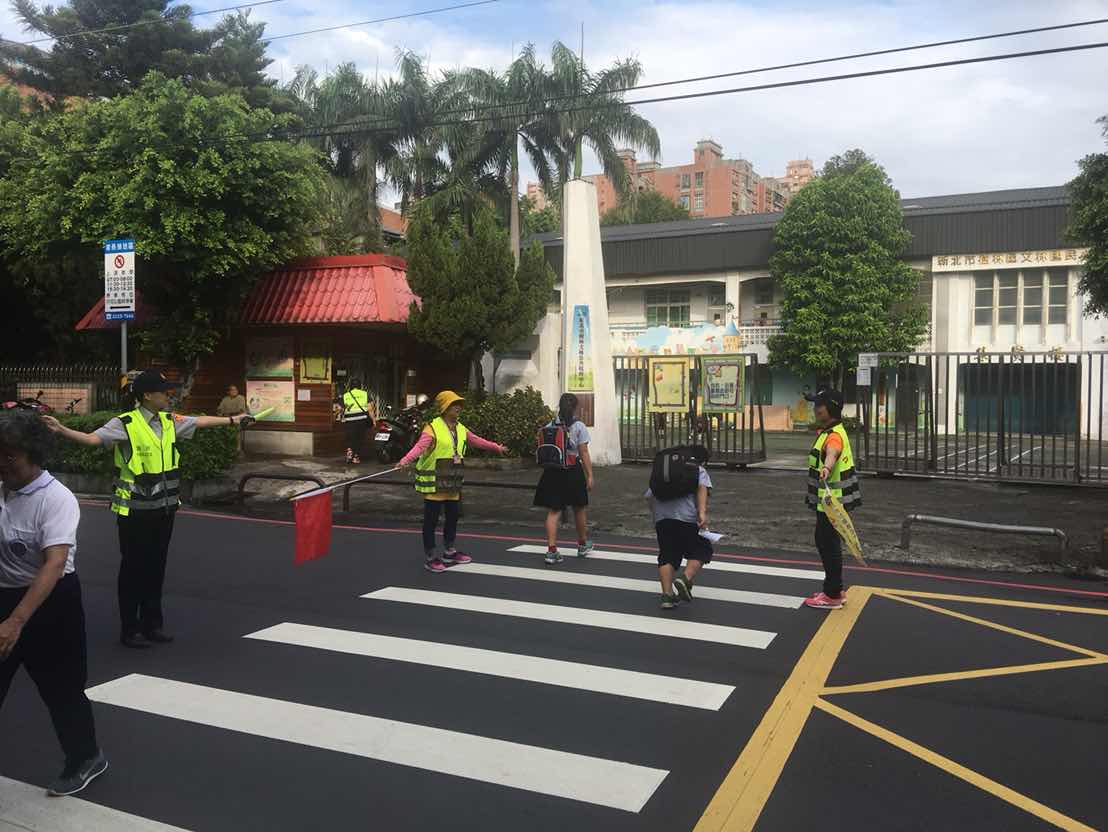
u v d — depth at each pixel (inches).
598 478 612.1
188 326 683.4
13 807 143.5
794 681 206.5
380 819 139.9
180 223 596.1
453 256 670.5
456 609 273.6
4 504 139.2
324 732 175.6
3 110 877.8
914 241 1237.7
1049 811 142.9
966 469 606.9
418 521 459.2
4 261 884.0
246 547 381.7
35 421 138.3
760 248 1316.4
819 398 278.1
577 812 142.5
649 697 195.8
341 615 266.7
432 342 676.7
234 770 158.2
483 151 1029.8
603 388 695.1
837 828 136.9
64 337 904.9
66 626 145.3
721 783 152.9
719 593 296.8
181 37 964.6
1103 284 721.6
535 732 175.8
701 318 1433.3
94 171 621.6
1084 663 221.6
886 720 182.7
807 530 424.8
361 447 715.4
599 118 982.4
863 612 272.4
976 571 339.6
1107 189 685.9
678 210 2014.0
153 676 210.1
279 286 718.5
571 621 259.3
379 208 1088.2
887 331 1154.0
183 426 243.0
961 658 225.3
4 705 191.9
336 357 723.4
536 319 702.5
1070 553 365.1
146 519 230.4
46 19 954.7
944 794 148.9
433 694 197.8
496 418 660.7
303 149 681.0
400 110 1045.8
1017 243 1176.8
